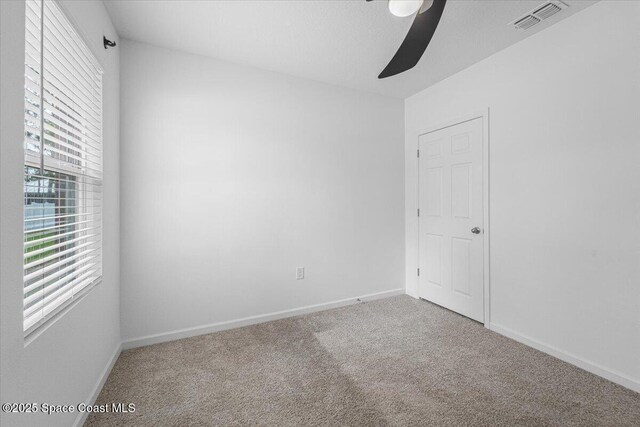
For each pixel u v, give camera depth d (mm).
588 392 1637
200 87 2398
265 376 1809
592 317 1830
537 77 2117
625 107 1686
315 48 2322
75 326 1304
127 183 2148
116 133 2021
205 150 2414
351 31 2098
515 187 2271
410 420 1435
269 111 2680
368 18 1950
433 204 3066
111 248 1887
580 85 1880
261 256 2650
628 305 1679
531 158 2160
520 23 2004
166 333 2275
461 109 2721
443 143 2939
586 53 1848
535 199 2137
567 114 1947
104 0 1727
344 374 1830
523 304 2227
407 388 1686
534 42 2139
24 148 915
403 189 3453
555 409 1506
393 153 3385
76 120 1396
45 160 1125
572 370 1853
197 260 2387
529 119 2170
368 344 2225
